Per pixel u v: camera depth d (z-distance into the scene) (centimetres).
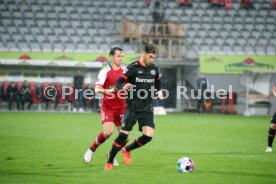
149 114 4256
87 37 15462
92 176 3916
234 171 4253
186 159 4191
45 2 16275
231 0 17125
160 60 13850
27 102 13662
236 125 9788
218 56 14025
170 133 7981
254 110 13738
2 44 14788
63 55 13650
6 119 10169
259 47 15838
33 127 8481
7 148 5644
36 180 3719
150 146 6134
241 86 14012
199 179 3841
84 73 13375
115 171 4178
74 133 7644
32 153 5253
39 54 13588
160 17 14550
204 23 16362
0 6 15912
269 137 5703
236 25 16512
